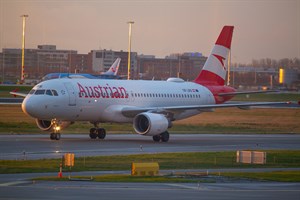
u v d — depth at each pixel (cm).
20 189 9806
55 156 14588
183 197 9438
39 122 19425
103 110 19600
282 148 18112
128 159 14338
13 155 14625
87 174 11919
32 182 10612
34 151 15475
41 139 18600
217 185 10719
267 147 18288
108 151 16012
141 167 11719
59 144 17312
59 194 9419
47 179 10956
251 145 18788
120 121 19925
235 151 16638
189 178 11481
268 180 11438
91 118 19475
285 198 9569
